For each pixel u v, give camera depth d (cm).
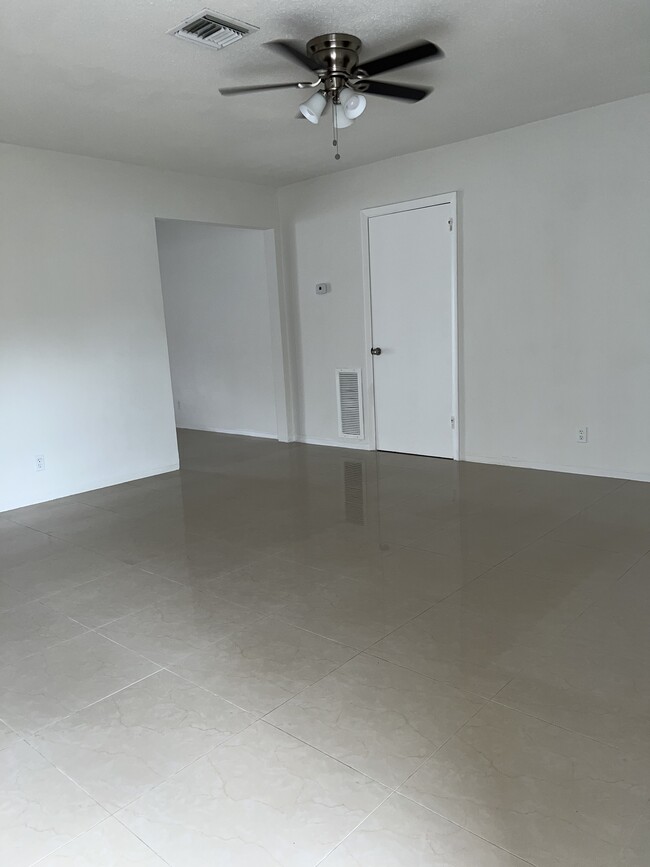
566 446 479
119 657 249
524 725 196
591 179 438
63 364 483
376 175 548
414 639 251
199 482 518
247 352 697
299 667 235
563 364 471
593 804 164
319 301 614
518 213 474
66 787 180
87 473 505
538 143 456
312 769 182
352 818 163
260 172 554
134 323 525
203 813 168
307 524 398
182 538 384
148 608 291
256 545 366
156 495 485
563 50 329
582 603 274
